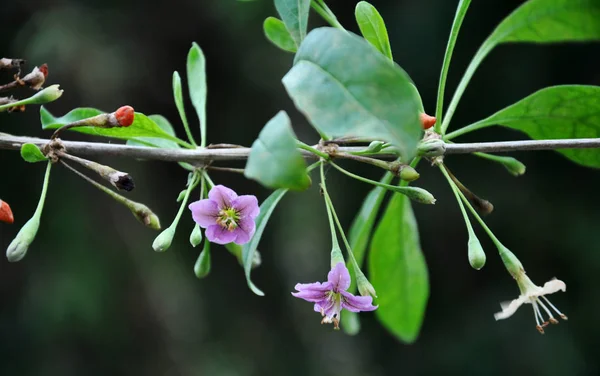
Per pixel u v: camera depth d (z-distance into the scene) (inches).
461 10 73.9
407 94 52.2
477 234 257.4
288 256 309.6
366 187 271.4
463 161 254.2
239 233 68.6
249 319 293.6
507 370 250.8
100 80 250.4
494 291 259.3
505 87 239.5
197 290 283.3
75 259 248.7
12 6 248.2
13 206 247.4
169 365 264.5
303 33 72.7
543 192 249.6
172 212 276.2
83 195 254.5
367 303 66.9
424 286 108.3
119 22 261.7
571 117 82.1
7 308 243.8
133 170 266.2
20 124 241.6
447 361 261.3
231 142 284.7
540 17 90.7
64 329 245.4
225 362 281.6
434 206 258.7
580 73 235.8
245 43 278.5
